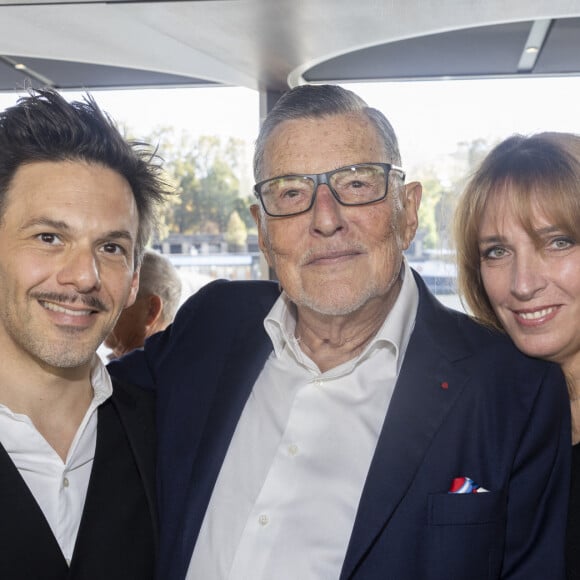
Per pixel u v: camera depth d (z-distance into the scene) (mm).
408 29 3572
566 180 1522
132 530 1460
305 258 1528
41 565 1287
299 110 1534
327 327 1622
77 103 1430
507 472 1444
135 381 1776
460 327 1638
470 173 1744
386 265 1543
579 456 1522
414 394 1492
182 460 1596
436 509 1405
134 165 1478
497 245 1622
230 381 1667
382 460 1429
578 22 3555
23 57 4234
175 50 3969
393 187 1557
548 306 1535
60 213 1325
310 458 1537
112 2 3408
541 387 1526
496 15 3375
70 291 1333
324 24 3547
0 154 1357
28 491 1308
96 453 1491
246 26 3600
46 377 1405
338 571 1426
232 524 1511
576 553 1462
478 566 1399
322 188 1496
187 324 1873
